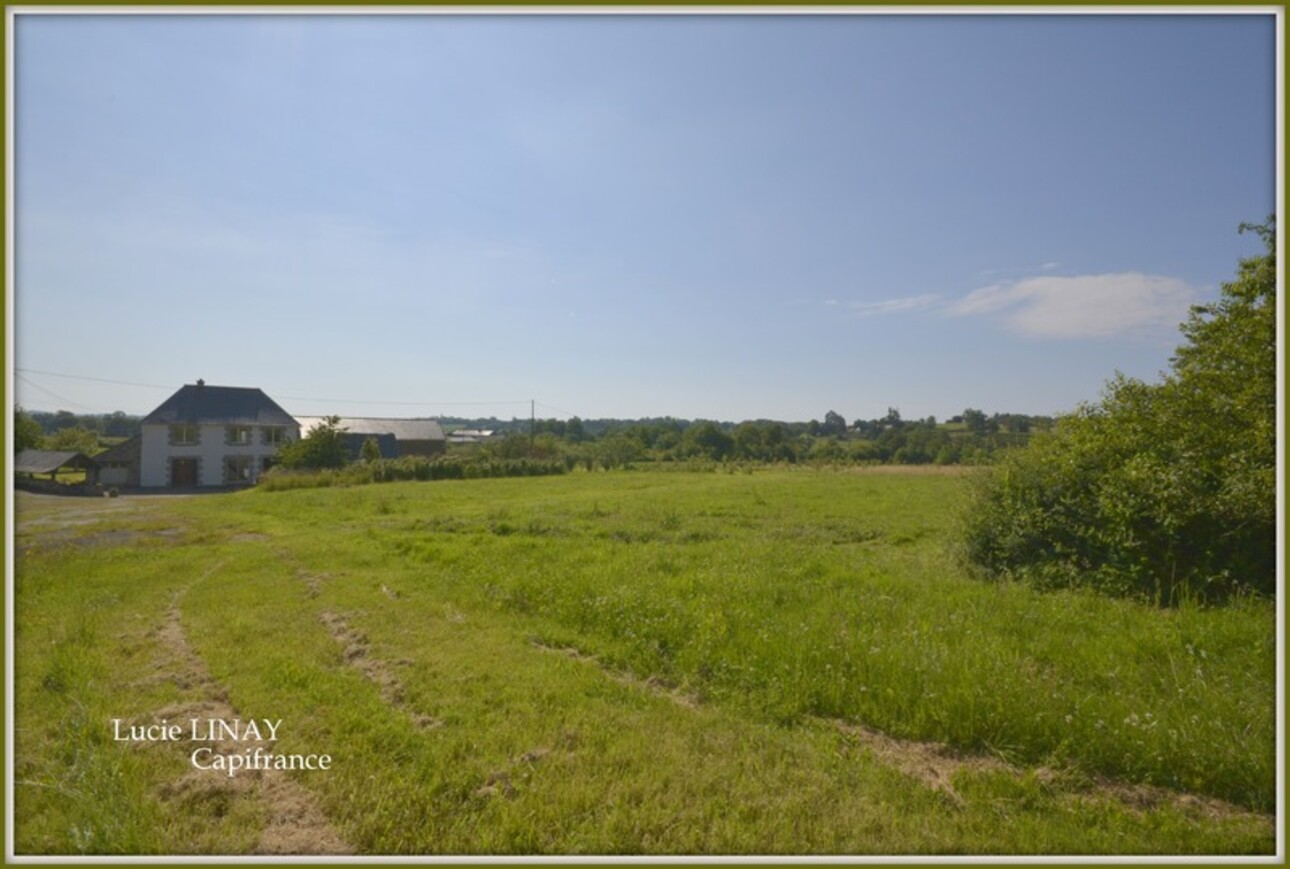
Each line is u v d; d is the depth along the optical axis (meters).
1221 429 10.21
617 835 3.98
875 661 6.21
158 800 4.34
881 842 3.94
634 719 5.47
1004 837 3.99
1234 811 4.32
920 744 5.18
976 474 12.77
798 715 5.62
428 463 43.16
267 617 8.52
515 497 28.09
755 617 7.83
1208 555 9.44
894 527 17.39
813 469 51.59
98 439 64.75
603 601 8.42
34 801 4.32
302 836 4.01
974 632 7.24
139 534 17.80
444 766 4.66
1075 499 10.85
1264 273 10.18
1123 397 11.56
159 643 7.55
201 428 50.41
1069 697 5.52
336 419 52.31
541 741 5.07
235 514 22.66
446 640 7.47
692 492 29.69
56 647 7.26
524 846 3.90
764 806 4.26
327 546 14.42
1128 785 4.60
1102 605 8.70
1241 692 5.65
